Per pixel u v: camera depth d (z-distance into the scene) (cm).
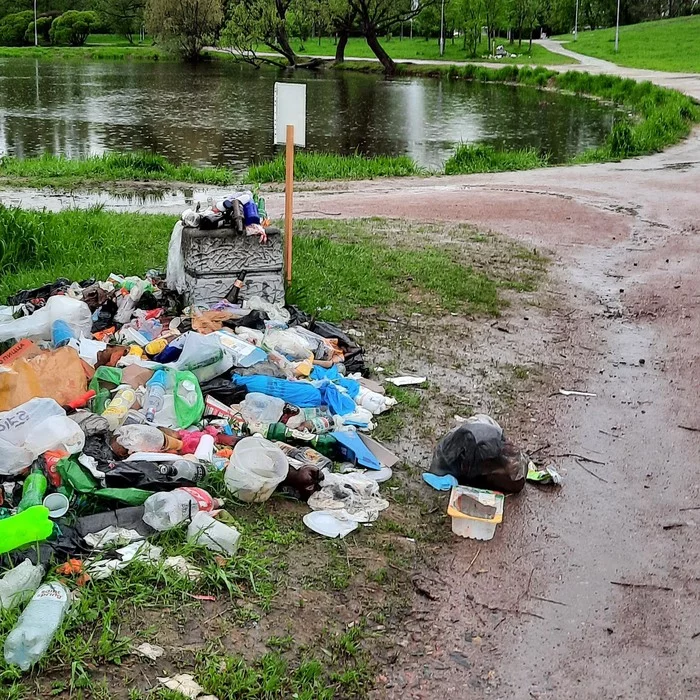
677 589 449
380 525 479
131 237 1018
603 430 616
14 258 902
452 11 6744
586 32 8675
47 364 551
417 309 828
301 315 729
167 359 607
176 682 354
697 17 7775
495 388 669
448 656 395
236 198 745
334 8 5638
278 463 485
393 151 2350
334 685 368
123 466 468
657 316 862
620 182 1662
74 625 375
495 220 1265
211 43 6500
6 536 405
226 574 416
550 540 484
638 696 379
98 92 3916
